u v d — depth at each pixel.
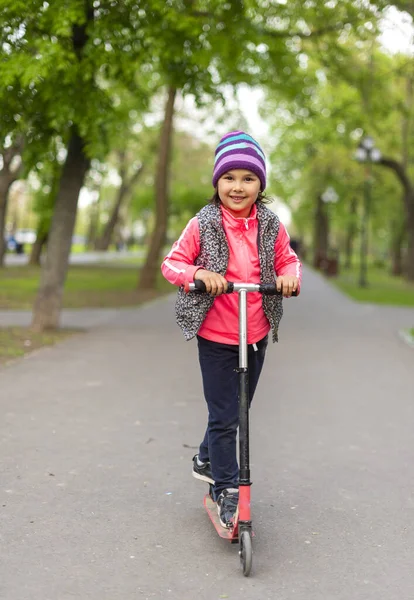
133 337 12.26
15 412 6.68
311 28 13.88
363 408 7.20
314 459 5.42
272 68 14.45
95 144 11.31
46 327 12.48
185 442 5.79
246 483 3.50
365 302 21.16
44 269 12.50
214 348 3.84
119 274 31.30
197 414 6.76
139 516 4.20
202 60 11.12
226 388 3.87
